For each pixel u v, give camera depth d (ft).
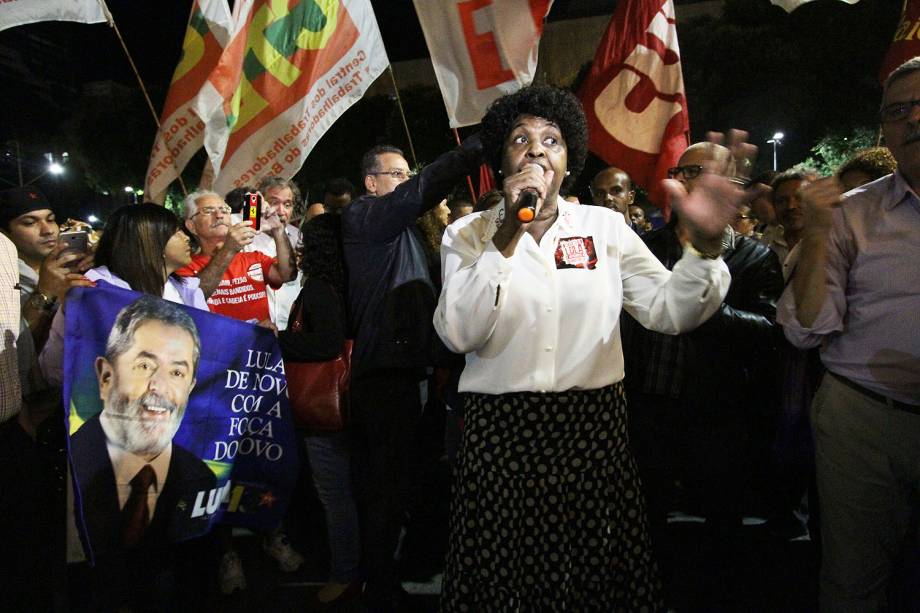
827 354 8.40
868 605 8.32
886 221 7.81
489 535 6.21
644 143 16.83
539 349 6.12
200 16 16.22
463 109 15.99
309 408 10.49
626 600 6.37
